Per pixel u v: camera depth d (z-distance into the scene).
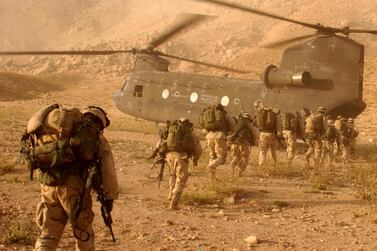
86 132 3.98
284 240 6.11
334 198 8.90
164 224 6.72
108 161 4.06
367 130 28.19
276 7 108.50
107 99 56.06
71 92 62.88
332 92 17.08
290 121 12.98
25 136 4.10
